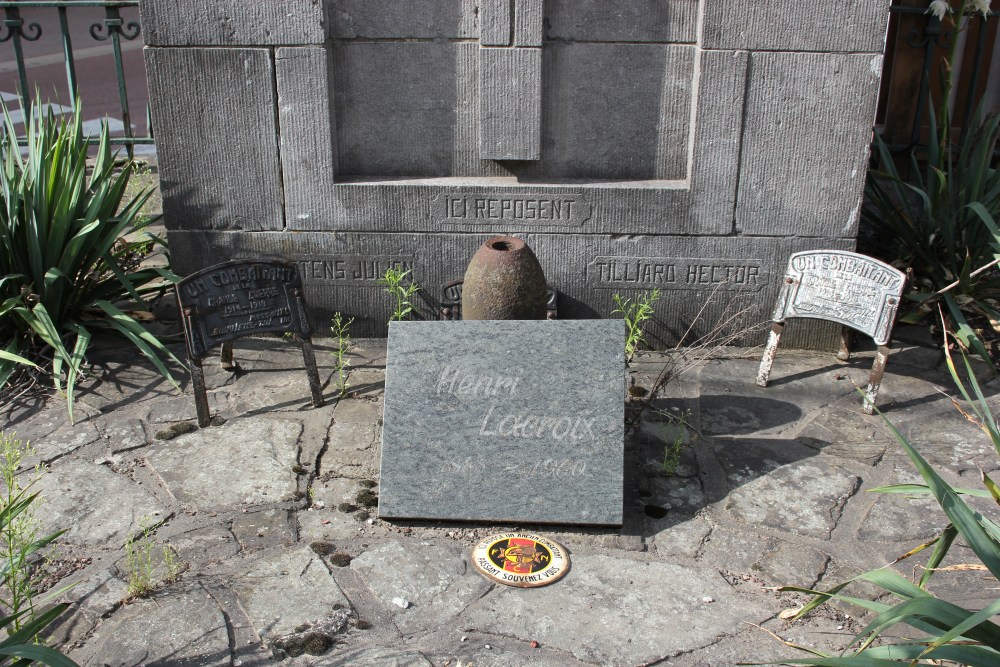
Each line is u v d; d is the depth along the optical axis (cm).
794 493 412
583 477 386
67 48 652
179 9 495
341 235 538
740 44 493
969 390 502
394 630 329
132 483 414
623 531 386
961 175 592
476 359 400
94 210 530
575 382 395
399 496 387
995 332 559
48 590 345
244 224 539
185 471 422
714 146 512
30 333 520
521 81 507
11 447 396
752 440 454
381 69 520
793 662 242
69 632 324
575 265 541
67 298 533
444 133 532
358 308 555
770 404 489
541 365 398
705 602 345
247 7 494
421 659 314
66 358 477
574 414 392
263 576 355
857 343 561
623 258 538
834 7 484
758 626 331
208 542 374
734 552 373
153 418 468
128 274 562
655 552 374
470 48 513
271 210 535
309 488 412
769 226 529
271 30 498
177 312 582
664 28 505
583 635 327
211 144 521
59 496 403
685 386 507
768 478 422
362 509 398
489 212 530
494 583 354
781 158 514
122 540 375
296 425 462
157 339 527
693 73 511
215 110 514
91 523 386
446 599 345
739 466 432
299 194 530
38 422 464
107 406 479
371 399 489
